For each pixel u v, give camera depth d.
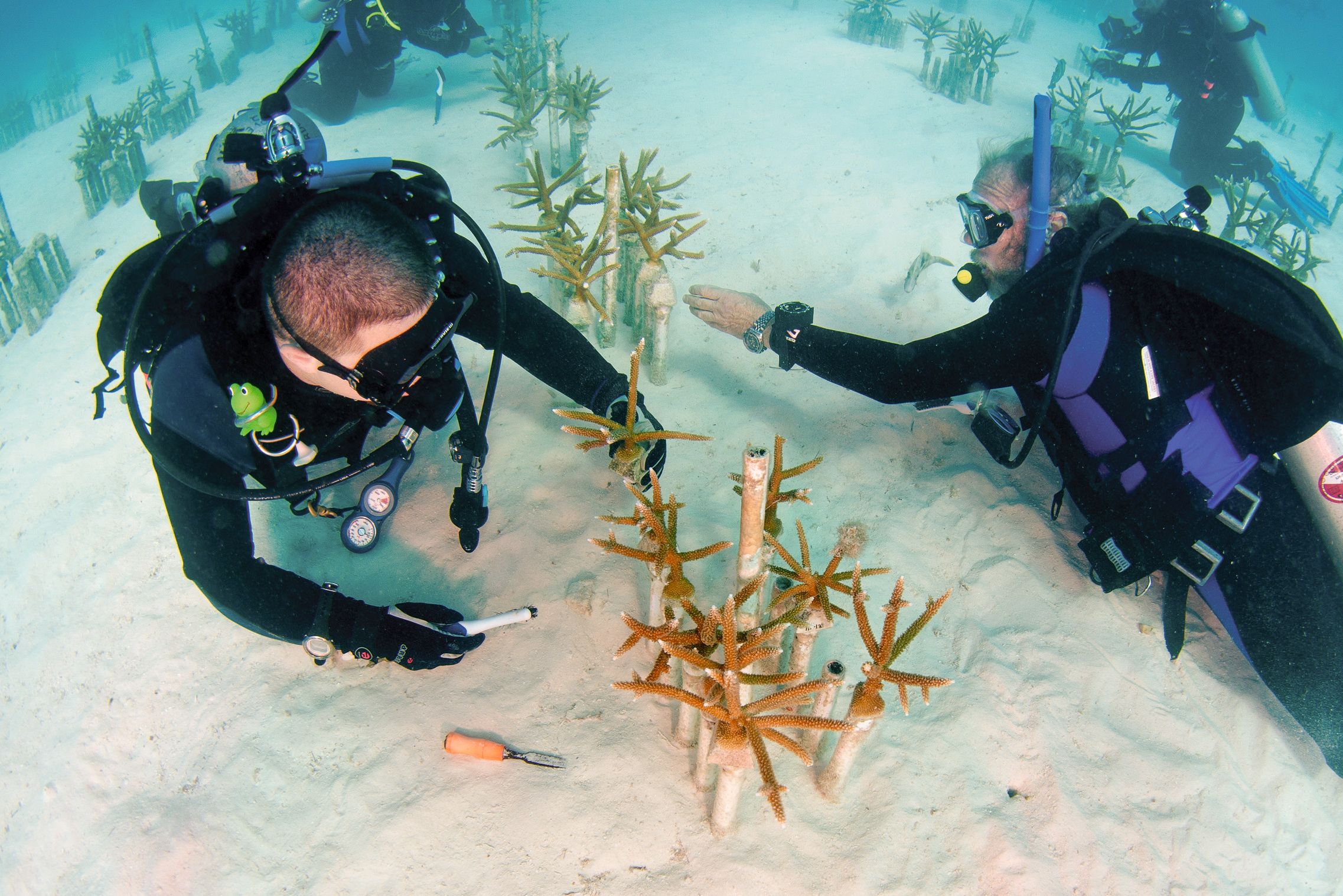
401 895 1.63
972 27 7.54
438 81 6.92
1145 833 1.81
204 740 1.97
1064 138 6.59
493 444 2.79
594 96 5.95
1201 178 6.68
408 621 1.87
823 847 1.71
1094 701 2.07
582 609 2.16
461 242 2.02
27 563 2.83
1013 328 1.98
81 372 4.33
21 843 1.90
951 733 1.95
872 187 5.19
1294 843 1.86
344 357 1.38
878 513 2.60
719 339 3.48
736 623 1.65
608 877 1.65
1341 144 11.36
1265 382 1.82
